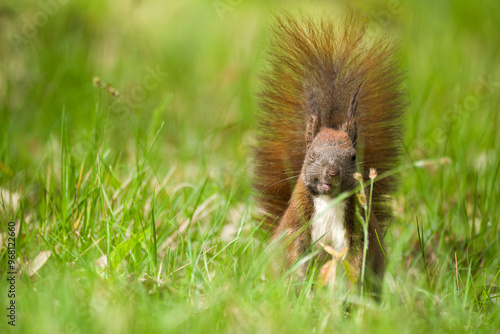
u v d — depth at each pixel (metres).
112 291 7.29
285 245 8.74
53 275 7.68
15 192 11.05
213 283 7.96
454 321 7.58
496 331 7.64
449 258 10.30
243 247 9.09
